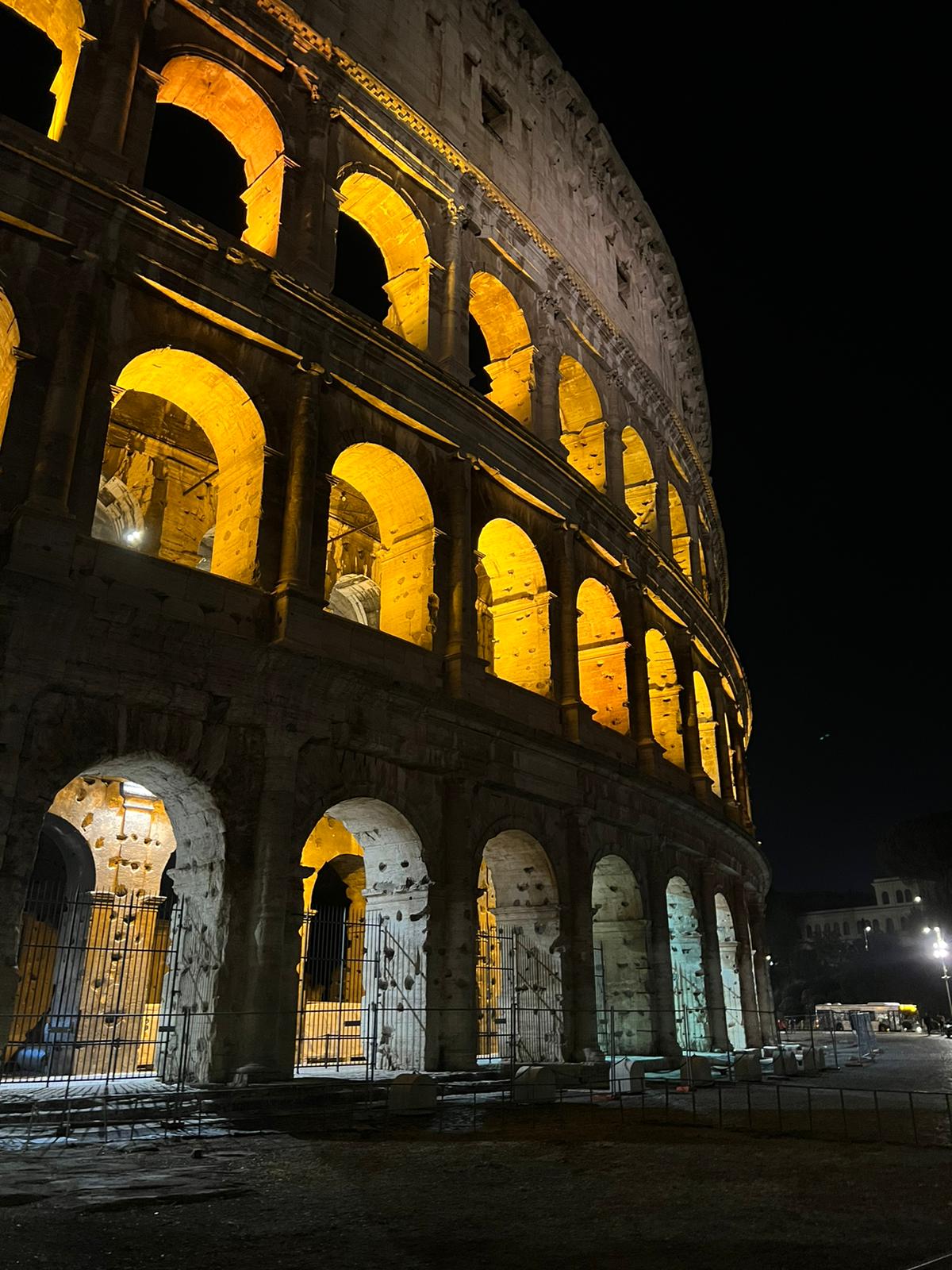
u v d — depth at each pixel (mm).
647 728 37344
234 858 21406
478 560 31688
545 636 33281
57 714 19422
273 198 28219
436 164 33312
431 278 32312
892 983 114000
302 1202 12070
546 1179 13891
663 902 35938
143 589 21156
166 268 23172
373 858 27094
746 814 52688
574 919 30406
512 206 36938
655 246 51094
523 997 29969
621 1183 13703
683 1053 35062
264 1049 20234
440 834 26438
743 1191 13266
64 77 24969
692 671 43594
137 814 28562
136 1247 9844
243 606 23094
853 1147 17312
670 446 48125
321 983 35094
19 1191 12148
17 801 18344
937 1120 21312
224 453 26141
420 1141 17188
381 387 27734
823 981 123562
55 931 29500
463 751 27250
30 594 18922
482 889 27547
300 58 29375
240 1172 13859
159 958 30062
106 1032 25984
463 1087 23016
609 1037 34000
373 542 37375
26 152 21281
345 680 23922
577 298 40531
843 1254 10031
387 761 25484
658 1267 9492
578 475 35062
